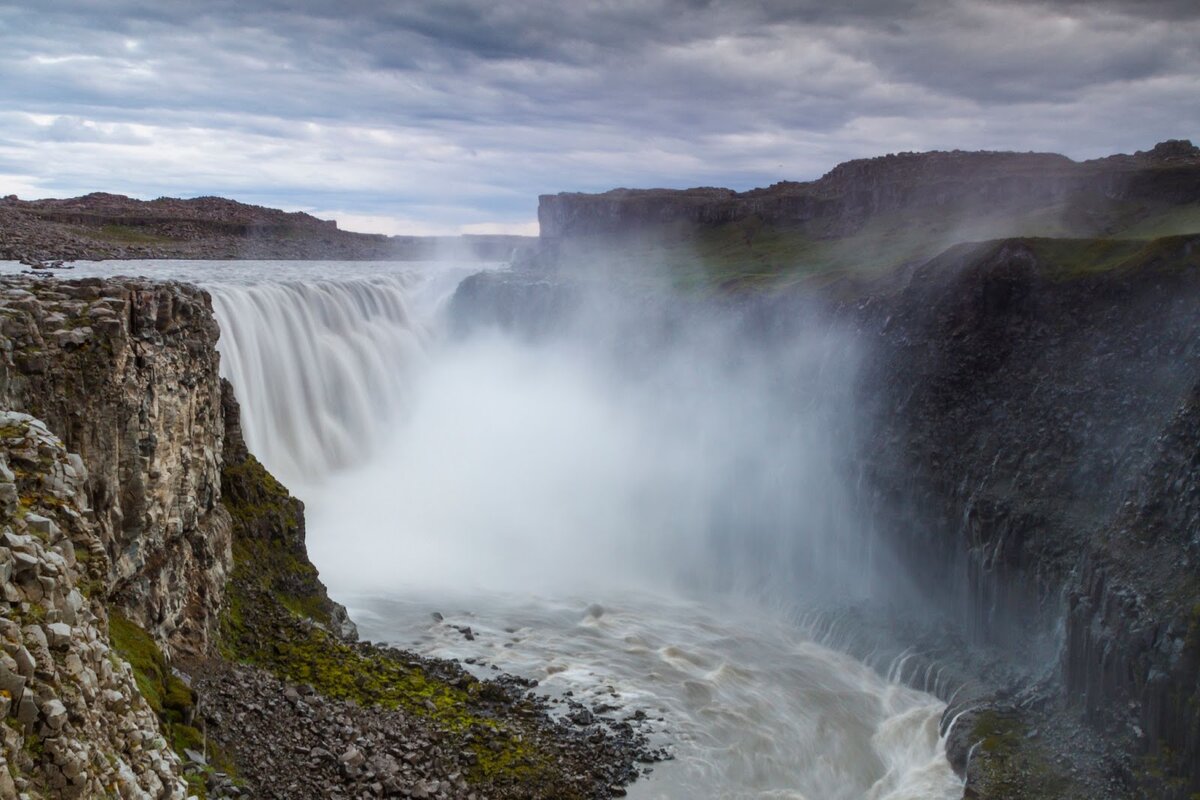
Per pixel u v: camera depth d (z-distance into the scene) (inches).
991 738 2033.7
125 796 729.0
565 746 1839.3
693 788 1846.7
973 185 5999.0
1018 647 2381.9
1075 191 5462.6
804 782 1979.6
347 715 1632.6
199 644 1608.0
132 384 1428.4
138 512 1425.9
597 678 2271.2
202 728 1307.8
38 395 1266.0
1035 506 2418.8
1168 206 5088.6
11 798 607.8
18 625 701.3
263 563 2033.7
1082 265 2758.4
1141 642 1829.5
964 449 2733.8
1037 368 2691.9
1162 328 2452.0
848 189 6983.3
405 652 2090.3
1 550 725.3
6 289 1406.3
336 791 1397.6
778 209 7165.4
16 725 653.3
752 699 2265.0
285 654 1803.6
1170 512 1967.3
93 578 907.4
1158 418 2305.6
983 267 2878.9
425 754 1601.9
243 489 2098.9
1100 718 1921.8
